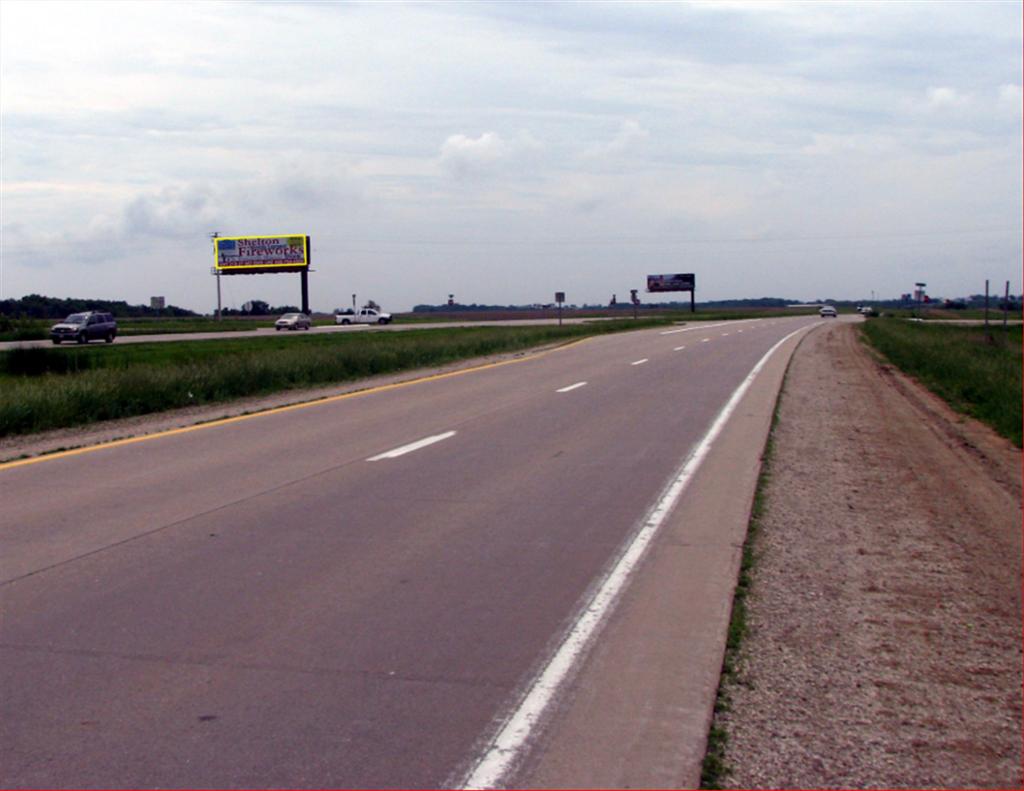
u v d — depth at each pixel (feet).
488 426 56.85
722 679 19.79
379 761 16.17
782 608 24.50
